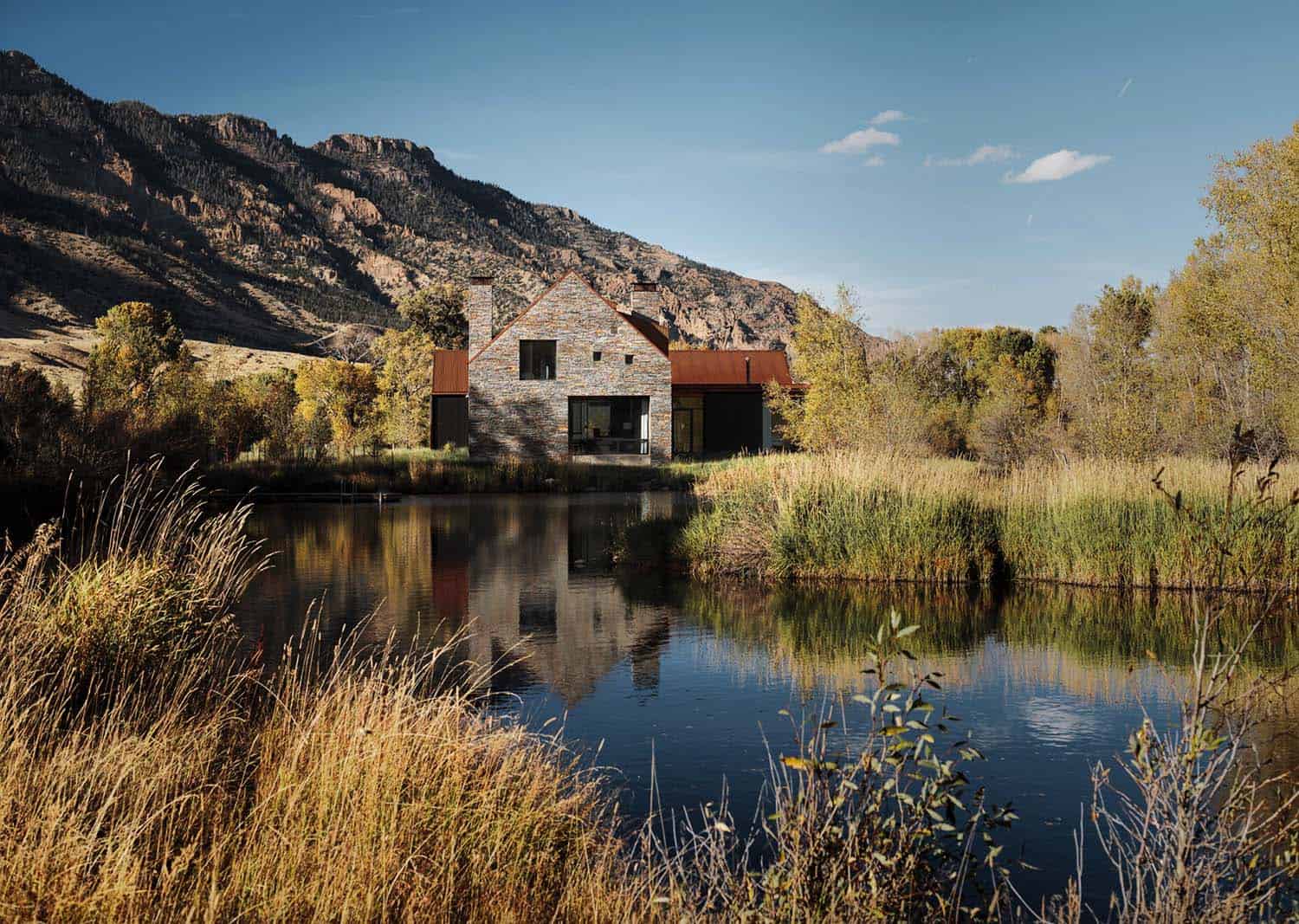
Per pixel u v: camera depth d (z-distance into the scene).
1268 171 26.50
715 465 36.44
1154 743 3.46
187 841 3.76
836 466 15.92
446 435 46.31
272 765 4.59
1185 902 3.18
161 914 3.17
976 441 35.56
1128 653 9.23
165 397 36.25
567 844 4.34
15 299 167.25
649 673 8.42
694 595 12.55
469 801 4.19
